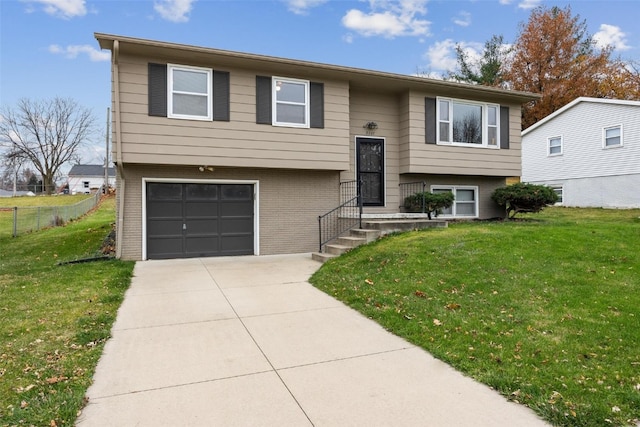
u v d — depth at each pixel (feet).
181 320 16.44
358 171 38.60
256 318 16.75
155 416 9.17
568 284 18.69
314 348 13.47
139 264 29.63
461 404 9.70
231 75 31.76
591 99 61.31
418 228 33.45
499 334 13.83
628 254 22.94
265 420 9.03
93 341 13.76
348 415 9.23
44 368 11.46
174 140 29.94
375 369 11.78
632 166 56.59
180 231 33.04
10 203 92.63
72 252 33.53
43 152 151.23
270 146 32.78
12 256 32.55
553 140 68.33
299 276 25.27
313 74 34.17
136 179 31.35
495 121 42.52
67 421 8.82
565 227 32.40
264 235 35.14
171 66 30.12
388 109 39.83
